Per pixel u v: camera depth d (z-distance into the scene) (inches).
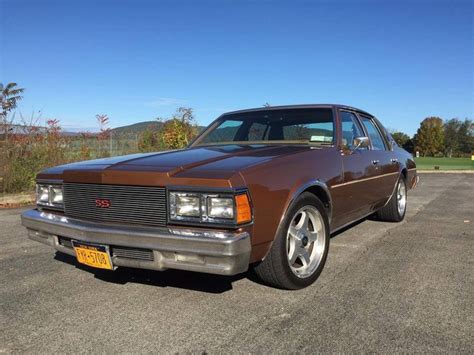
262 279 128.6
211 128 190.7
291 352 94.5
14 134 376.8
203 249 103.6
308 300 123.7
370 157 188.5
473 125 3718.0
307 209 134.6
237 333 104.1
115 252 117.6
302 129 169.8
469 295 126.3
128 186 116.5
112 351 97.0
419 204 323.6
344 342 98.5
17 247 195.3
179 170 113.6
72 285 141.1
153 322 111.5
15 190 370.9
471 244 189.3
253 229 109.7
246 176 110.1
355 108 197.6
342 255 170.9
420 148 3782.0
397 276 144.3
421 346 96.3
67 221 129.7
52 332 107.0
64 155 406.6
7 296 131.7
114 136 468.8
